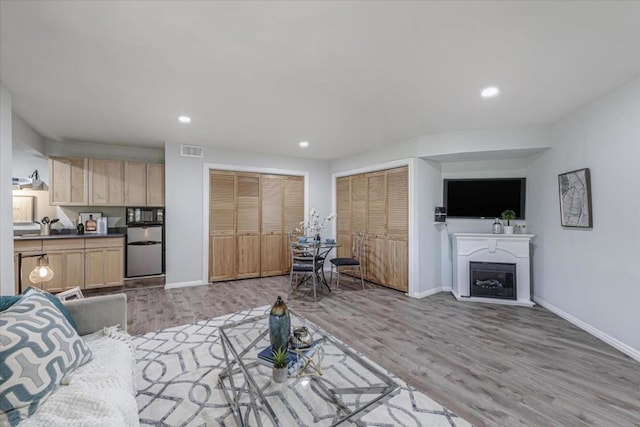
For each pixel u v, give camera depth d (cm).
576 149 319
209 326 310
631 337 250
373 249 514
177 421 170
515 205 438
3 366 120
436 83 256
